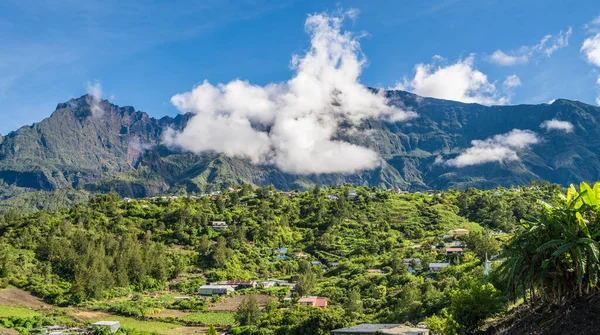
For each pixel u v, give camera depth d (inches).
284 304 5132.9
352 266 6781.5
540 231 1519.4
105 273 6077.8
